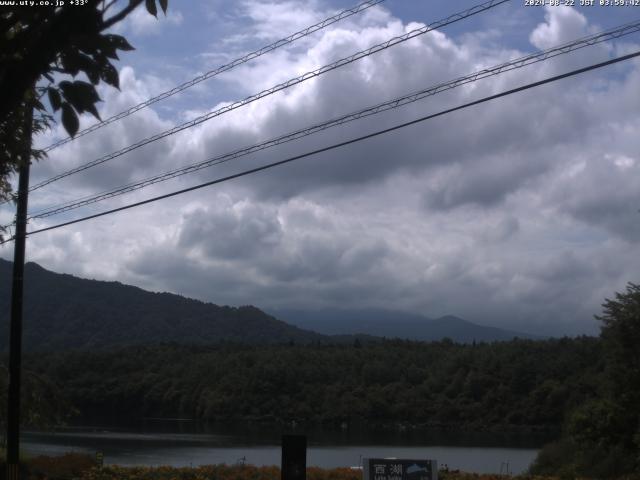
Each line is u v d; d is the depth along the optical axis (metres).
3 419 25.73
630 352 34.44
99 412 97.56
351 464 44.25
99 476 23.81
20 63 3.51
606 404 34.12
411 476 13.62
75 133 3.88
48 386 27.86
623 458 32.16
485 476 24.05
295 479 13.63
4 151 5.29
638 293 35.03
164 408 97.38
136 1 3.75
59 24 3.54
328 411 88.31
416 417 86.44
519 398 81.25
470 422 82.31
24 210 19.56
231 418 90.75
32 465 24.50
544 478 25.08
